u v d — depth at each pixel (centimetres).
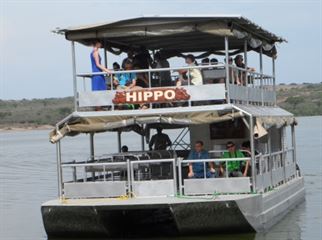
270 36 3253
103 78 2811
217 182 2602
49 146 15088
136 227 2919
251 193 2619
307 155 7781
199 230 2559
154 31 2712
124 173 2884
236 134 3164
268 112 3191
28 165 8462
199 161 2605
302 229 2884
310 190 4406
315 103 19825
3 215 3812
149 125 3322
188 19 2662
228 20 2648
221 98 2655
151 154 2898
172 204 2484
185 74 2897
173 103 2777
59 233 2655
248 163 2794
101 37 2766
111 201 2573
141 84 3022
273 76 3606
